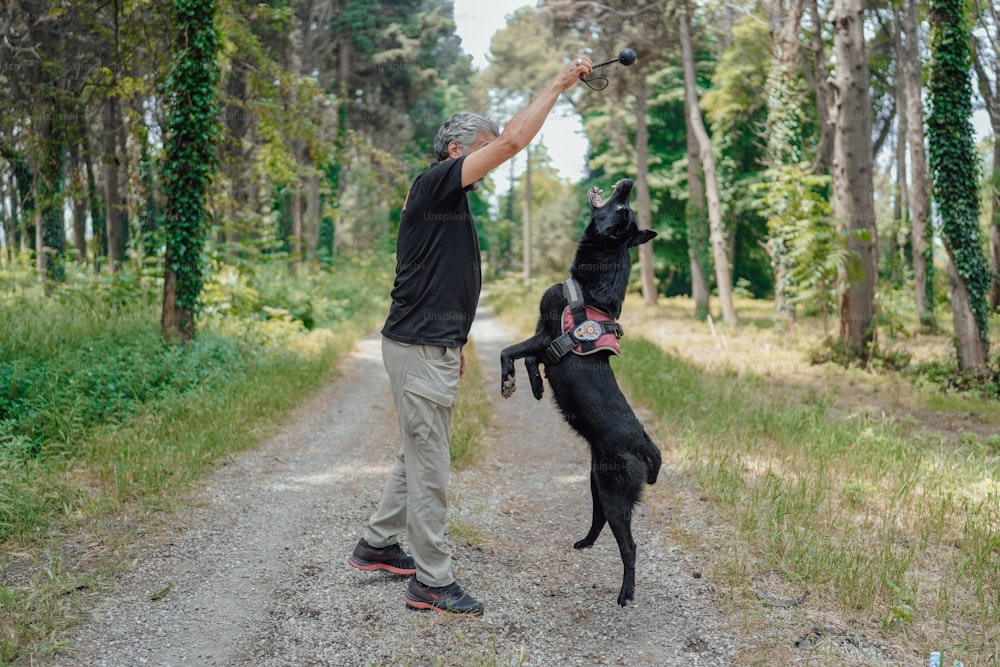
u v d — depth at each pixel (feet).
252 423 21.63
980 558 12.09
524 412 27.17
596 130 102.22
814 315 71.61
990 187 59.31
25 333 25.59
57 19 38.93
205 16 29.66
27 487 14.30
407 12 91.25
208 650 9.59
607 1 66.54
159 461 16.65
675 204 107.24
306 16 78.79
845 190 42.80
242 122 58.59
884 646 9.61
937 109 36.76
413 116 100.63
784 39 55.72
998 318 59.88
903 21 71.15
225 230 50.47
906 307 73.72
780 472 17.52
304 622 10.31
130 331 28.84
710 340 52.24
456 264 10.02
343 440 22.06
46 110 38.52
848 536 13.46
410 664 9.19
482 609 10.56
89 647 9.51
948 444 23.48
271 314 44.29
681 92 96.73
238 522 14.32
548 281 110.93
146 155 44.21
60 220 52.80
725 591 11.19
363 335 50.83
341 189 115.44
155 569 11.93
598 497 12.35
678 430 21.80
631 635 10.10
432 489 10.32
